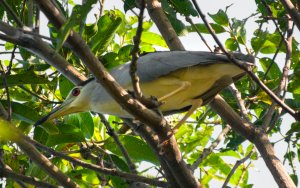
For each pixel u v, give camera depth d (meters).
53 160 11.01
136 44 7.21
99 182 11.51
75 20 6.50
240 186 12.48
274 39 11.52
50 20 7.12
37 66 10.68
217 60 9.55
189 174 8.52
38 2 7.03
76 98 10.60
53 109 10.70
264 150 9.63
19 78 8.98
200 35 9.98
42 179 10.02
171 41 10.88
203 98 10.27
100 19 10.11
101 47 10.19
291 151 11.29
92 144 10.20
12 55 8.98
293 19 9.37
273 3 11.72
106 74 7.50
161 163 8.95
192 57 9.77
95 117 12.09
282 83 10.32
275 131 11.60
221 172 12.50
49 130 9.53
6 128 5.93
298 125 10.60
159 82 9.88
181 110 10.55
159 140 8.37
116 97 7.61
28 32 7.40
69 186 8.84
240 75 9.84
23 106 9.36
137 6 11.23
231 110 10.32
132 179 9.01
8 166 9.43
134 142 9.98
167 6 11.01
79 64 10.80
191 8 10.87
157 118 7.88
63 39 6.55
